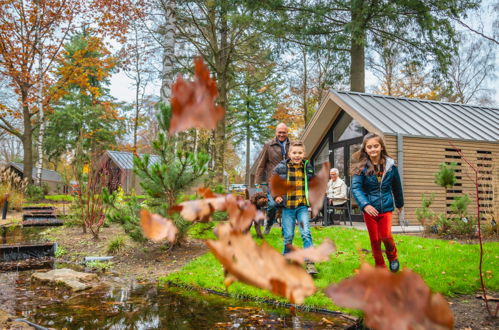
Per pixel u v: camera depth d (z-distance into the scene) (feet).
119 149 81.56
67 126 95.71
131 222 17.38
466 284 11.37
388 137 27.02
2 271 15.12
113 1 43.34
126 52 53.36
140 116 87.35
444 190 27.76
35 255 19.01
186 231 17.56
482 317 8.82
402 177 26.71
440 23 41.52
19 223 32.86
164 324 8.34
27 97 62.75
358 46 46.14
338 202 27.78
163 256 17.19
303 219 12.16
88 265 16.17
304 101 73.56
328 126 38.32
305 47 49.26
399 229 24.58
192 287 12.03
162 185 16.51
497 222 22.57
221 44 49.75
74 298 10.78
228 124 77.71
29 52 59.16
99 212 24.38
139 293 11.52
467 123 34.55
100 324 8.29
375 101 36.24
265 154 17.03
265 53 49.32
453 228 22.72
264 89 65.46
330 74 52.90
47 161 109.70
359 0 39.11
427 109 37.14
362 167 11.18
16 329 7.53
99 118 91.66
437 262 13.98
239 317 8.95
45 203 57.36
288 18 44.65
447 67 47.21
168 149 17.06
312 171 12.45
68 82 63.16
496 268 13.07
